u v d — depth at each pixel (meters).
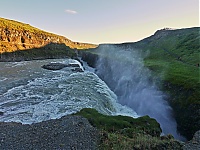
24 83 46.62
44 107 29.50
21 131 19.64
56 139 17.58
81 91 38.78
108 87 52.69
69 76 57.97
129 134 18.88
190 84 31.02
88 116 23.23
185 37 90.31
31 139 17.78
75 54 196.88
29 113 27.19
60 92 38.09
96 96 36.28
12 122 23.33
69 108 28.86
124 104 41.19
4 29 176.50
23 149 16.06
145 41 135.62
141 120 23.02
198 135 19.03
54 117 25.62
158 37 124.94
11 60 147.62
